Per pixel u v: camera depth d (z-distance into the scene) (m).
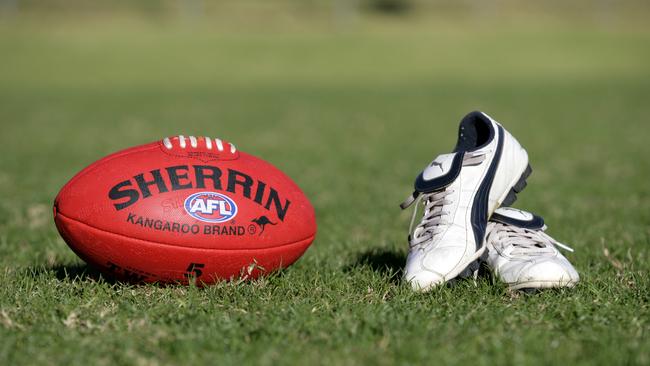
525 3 50.41
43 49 34.78
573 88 25.72
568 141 13.06
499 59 35.50
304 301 3.58
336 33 41.09
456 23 44.94
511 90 25.19
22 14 43.53
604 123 16.03
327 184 8.41
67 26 41.09
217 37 39.06
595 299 3.64
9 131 14.71
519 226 4.05
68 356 2.91
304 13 46.50
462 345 2.98
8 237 5.53
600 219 6.22
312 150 11.83
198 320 3.31
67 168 9.77
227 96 23.36
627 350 2.91
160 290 3.74
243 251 3.72
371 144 12.77
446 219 3.91
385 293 3.77
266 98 22.64
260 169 3.94
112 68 32.16
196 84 28.30
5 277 4.14
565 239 5.35
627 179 8.73
